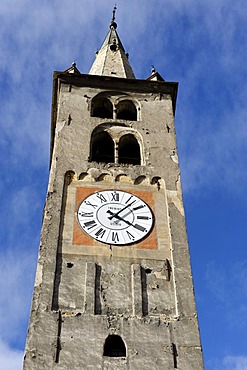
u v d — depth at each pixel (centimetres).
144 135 3672
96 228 2975
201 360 2412
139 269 2781
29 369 2306
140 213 3098
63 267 2758
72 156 3400
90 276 2723
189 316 2589
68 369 2328
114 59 4725
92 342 2439
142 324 2534
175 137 3678
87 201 3134
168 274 2789
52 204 3072
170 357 2414
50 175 3253
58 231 2927
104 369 2345
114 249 2873
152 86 4122
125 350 2438
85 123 3688
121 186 3262
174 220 3061
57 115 3753
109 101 4019
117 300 2647
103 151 3762
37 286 2645
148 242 2933
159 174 3359
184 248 2912
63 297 2623
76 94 3944
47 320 2500
